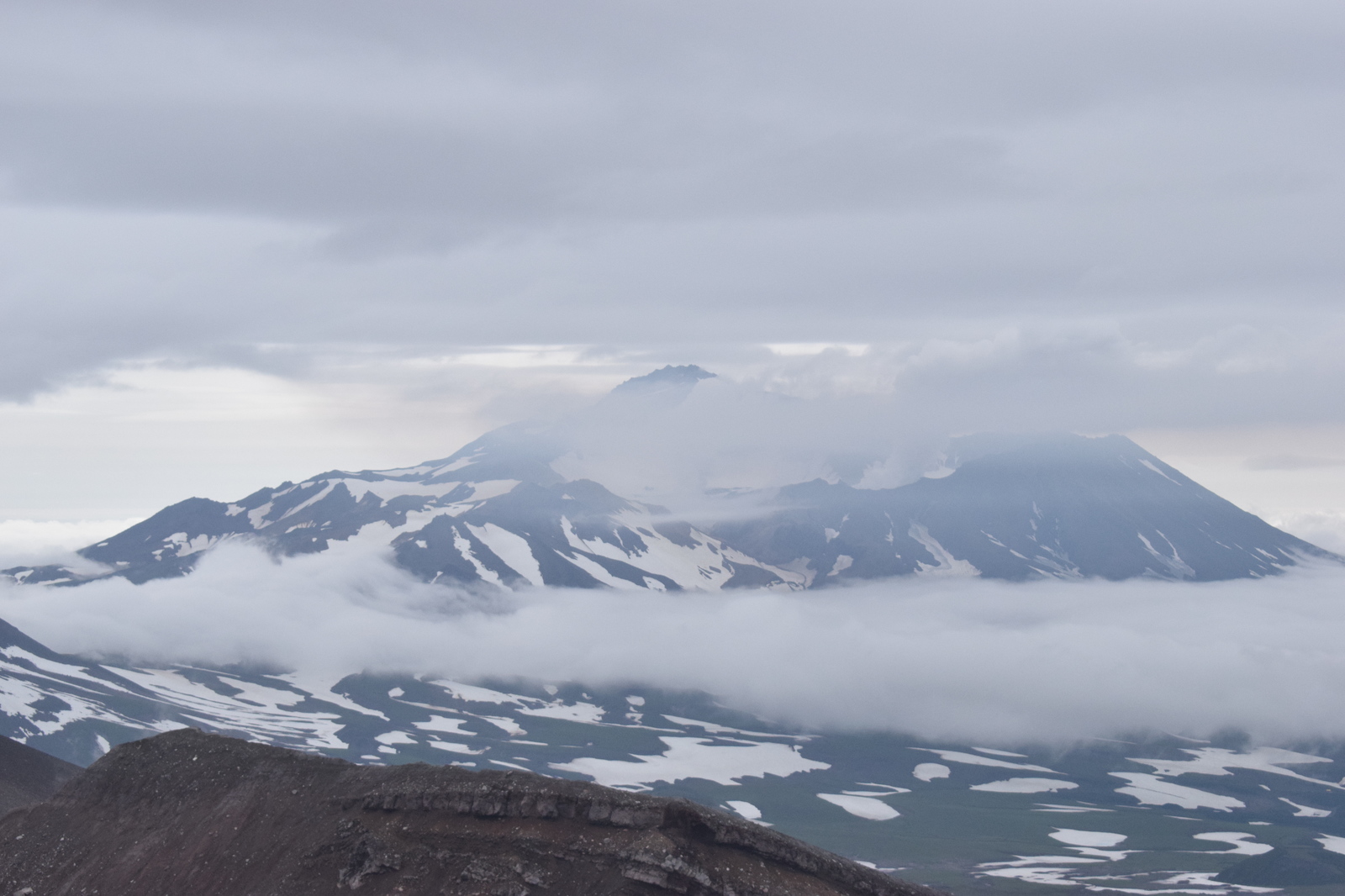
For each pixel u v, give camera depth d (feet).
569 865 247.29
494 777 270.26
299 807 286.87
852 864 264.72
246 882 270.05
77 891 288.30
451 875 249.75
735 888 241.96
